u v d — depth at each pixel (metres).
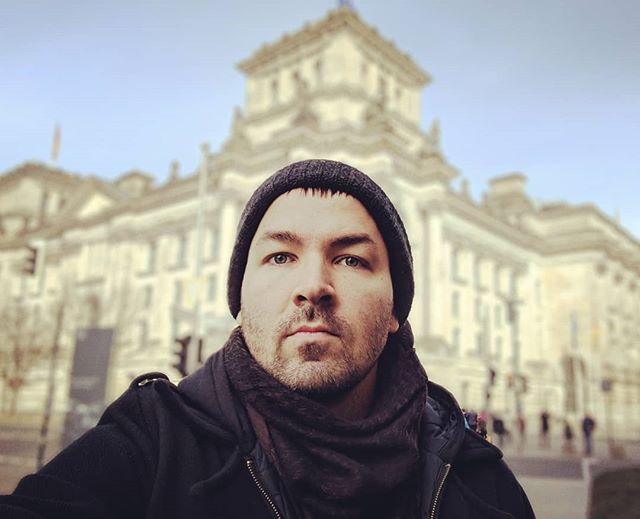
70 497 1.08
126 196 66.56
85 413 13.62
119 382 45.59
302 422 1.24
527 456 26.77
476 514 1.48
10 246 70.88
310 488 1.21
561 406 59.09
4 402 44.97
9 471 14.88
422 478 1.49
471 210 56.62
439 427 1.68
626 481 14.80
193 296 16.20
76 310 49.66
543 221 73.38
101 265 58.00
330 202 1.39
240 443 1.28
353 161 43.78
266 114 53.06
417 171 47.94
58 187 82.75
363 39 52.91
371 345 1.33
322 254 1.33
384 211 1.44
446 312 50.12
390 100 56.12
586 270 65.12
